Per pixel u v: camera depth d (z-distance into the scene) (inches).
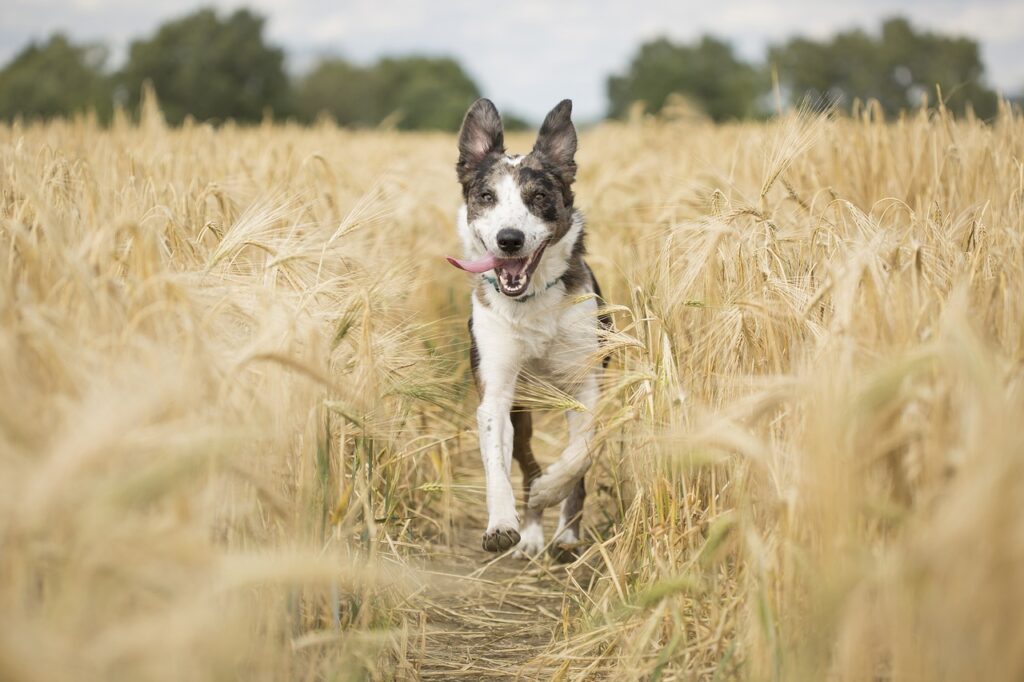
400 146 453.7
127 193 150.2
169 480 79.5
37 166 177.9
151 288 103.3
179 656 77.6
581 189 347.9
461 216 207.8
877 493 98.7
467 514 209.5
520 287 182.7
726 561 129.1
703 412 129.1
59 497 75.1
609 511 189.9
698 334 149.3
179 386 85.3
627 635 130.6
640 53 2856.8
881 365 98.2
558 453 235.1
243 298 115.4
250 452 104.6
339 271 161.6
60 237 102.6
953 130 209.2
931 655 84.7
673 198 217.9
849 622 87.5
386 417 139.8
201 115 2416.3
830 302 122.8
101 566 78.0
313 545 117.3
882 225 169.2
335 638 112.6
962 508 74.8
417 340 153.6
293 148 270.2
